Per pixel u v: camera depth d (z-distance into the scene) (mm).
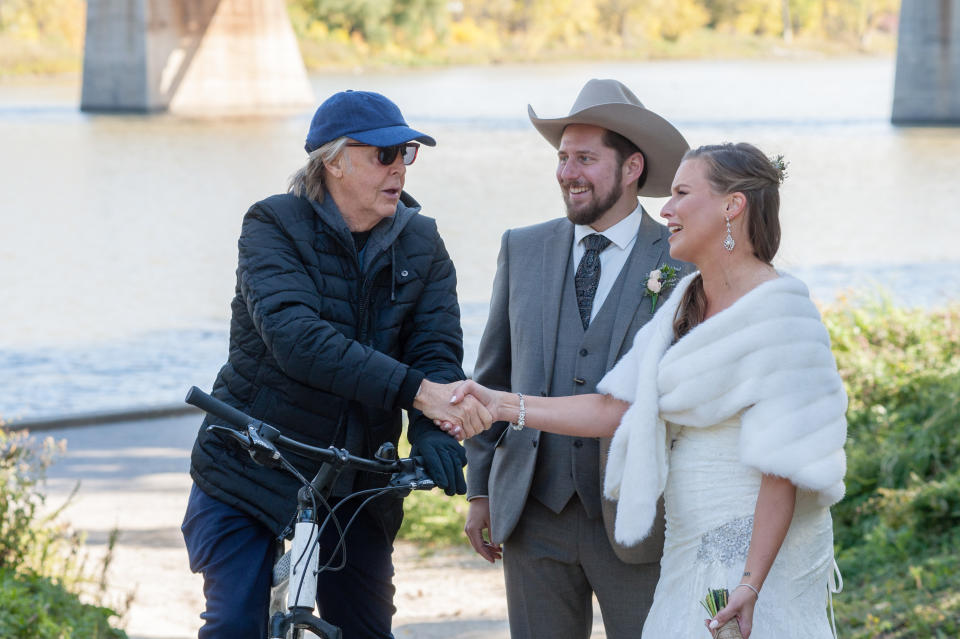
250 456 4648
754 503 4332
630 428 4508
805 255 29922
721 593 4180
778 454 4148
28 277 28047
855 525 9484
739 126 66938
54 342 20891
